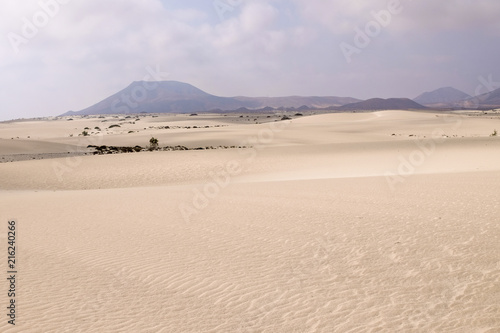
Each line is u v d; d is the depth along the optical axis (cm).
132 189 2678
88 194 2427
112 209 1778
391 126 9388
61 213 1725
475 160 3434
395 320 641
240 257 1003
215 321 672
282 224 1326
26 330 648
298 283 816
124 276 902
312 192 1973
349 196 1802
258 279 851
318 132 8262
